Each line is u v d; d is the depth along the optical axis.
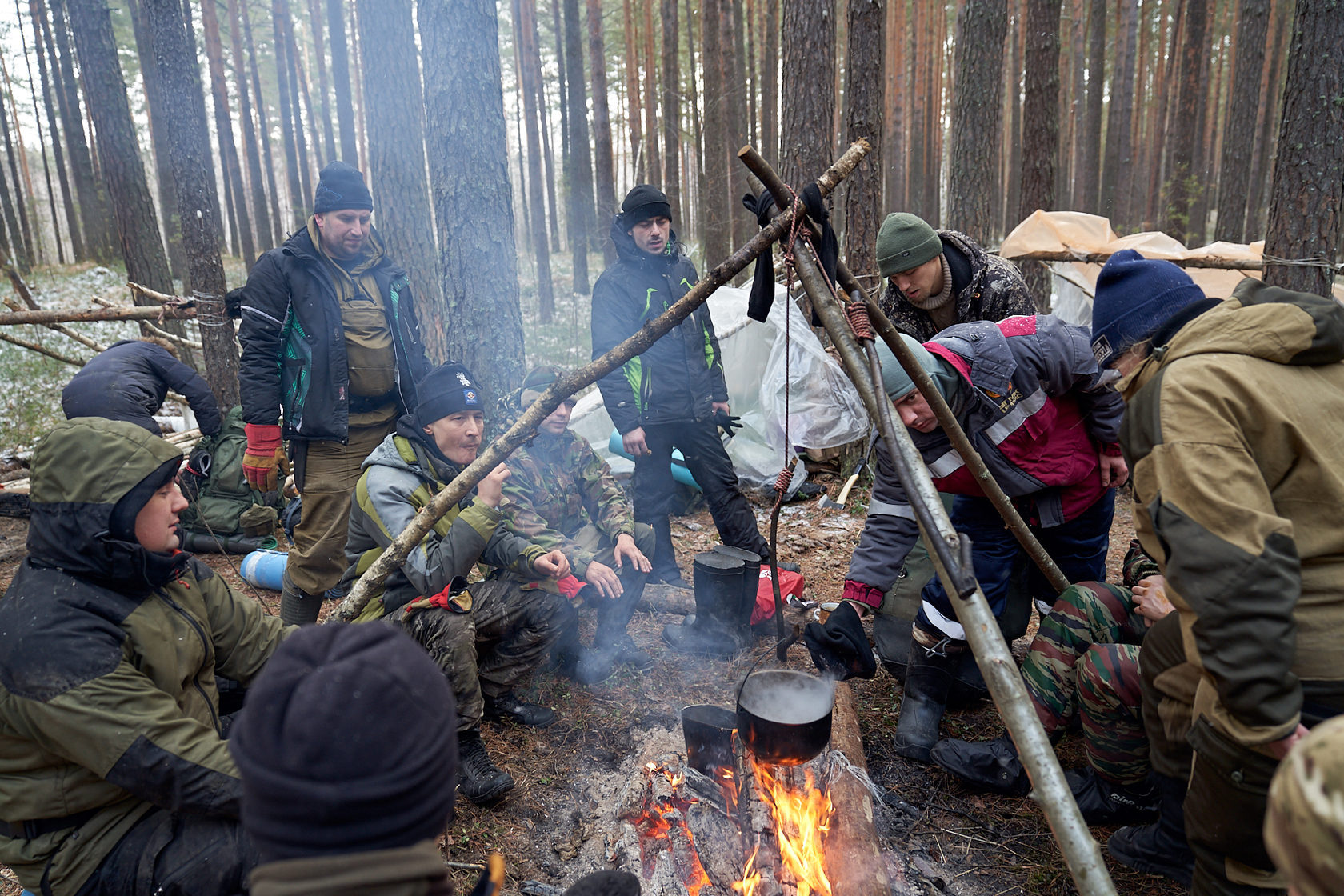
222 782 1.62
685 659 3.61
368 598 2.37
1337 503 1.50
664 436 4.19
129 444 1.70
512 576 3.06
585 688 3.37
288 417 3.36
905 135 26.03
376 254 3.54
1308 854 0.56
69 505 1.65
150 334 7.07
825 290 1.95
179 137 6.30
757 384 6.31
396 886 0.72
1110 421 2.65
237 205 20.88
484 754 2.71
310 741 0.72
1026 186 8.52
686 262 4.11
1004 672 1.42
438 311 7.57
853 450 6.31
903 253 3.22
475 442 2.85
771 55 18.34
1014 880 2.34
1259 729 1.45
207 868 1.66
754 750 2.05
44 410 9.22
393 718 0.75
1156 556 1.68
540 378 3.43
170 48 6.15
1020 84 21.02
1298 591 1.41
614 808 2.44
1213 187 24.66
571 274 21.86
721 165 15.04
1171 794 2.05
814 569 4.81
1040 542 2.93
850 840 2.21
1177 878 2.09
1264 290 1.69
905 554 2.83
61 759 1.66
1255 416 1.51
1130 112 19.02
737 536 4.28
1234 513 1.44
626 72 23.12
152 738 1.60
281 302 3.30
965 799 2.69
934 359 2.46
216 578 2.08
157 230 9.09
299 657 0.79
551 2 23.64
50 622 1.62
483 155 4.16
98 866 1.68
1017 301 3.36
